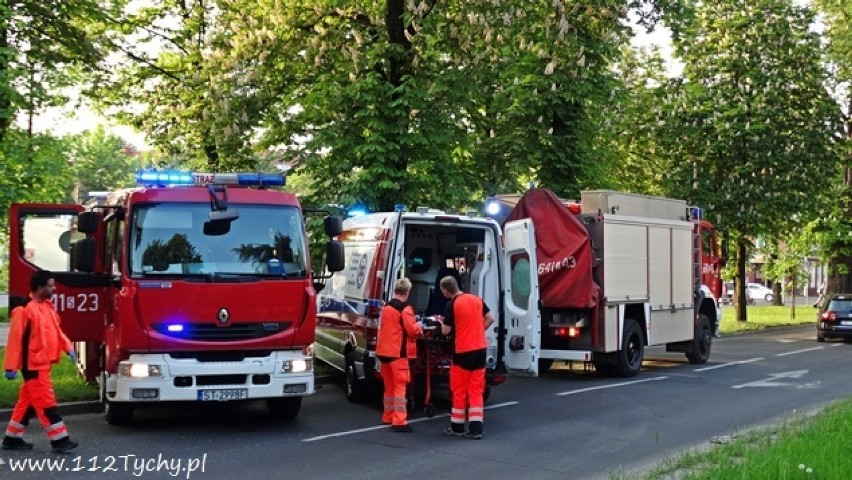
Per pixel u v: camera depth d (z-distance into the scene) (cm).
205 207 1026
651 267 1700
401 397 1041
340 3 1686
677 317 1797
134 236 992
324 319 1448
